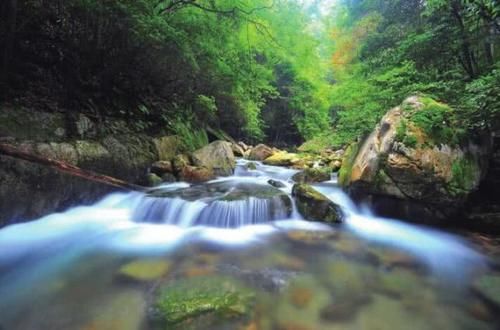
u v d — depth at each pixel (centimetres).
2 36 461
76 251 401
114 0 526
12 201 408
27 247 400
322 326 259
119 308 270
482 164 541
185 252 410
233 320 249
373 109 711
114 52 634
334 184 797
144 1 561
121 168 646
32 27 524
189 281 318
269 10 1049
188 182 804
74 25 557
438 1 616
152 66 734
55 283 317
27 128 472
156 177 741
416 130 509
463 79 668
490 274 369
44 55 550
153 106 886
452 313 283
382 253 430
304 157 1306
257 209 559
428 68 750
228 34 856
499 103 424
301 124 2228
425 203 523
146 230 496
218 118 1631
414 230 523
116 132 701
